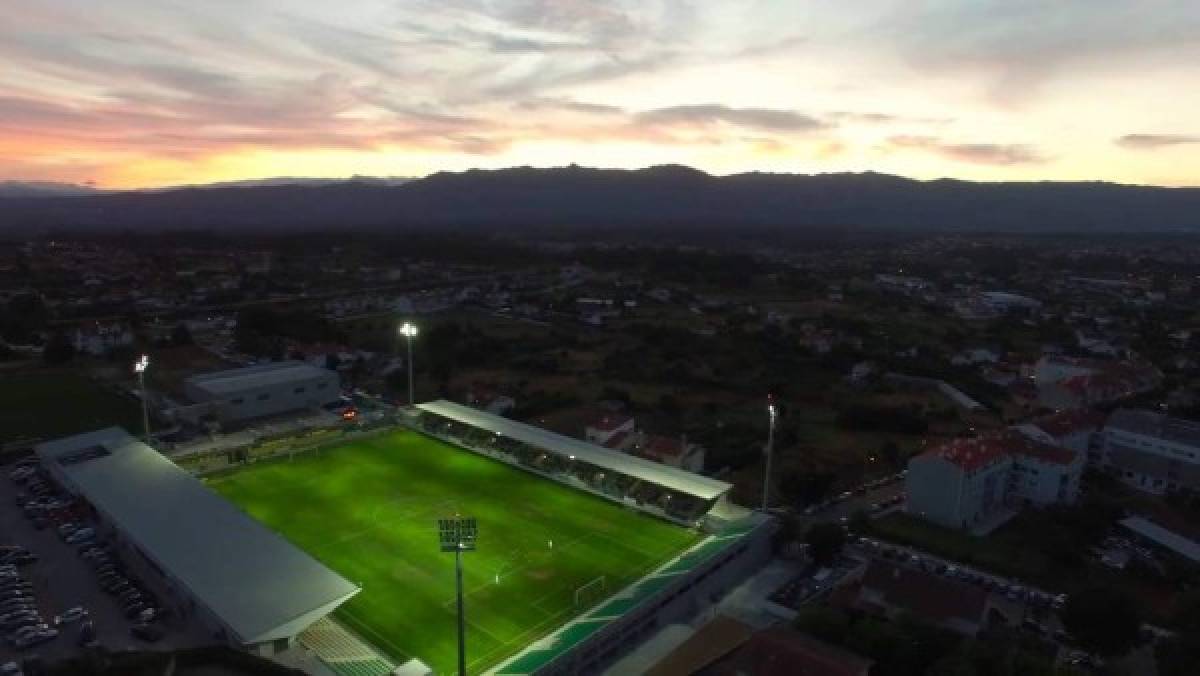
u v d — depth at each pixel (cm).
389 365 16062
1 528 7962
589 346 18212
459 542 5259
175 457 9719
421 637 6234
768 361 16600
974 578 7662
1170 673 5697
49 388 13712
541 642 6031
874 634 5819
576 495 9181
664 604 6650
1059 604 7162
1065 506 9300
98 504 7606
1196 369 16825
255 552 6731
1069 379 14112
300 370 13312
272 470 9744
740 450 11056
